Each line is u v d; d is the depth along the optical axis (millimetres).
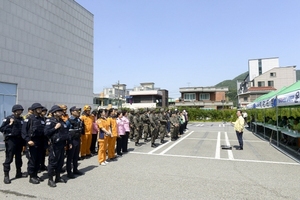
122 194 4934
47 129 5504
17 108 6090
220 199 4660
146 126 13516
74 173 6496
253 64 73000
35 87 13469
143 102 57125
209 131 20500
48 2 14797
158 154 9445
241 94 60062
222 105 53781
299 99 7219
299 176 6316
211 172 6691
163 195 4871
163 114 15602
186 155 9234
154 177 6172
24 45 12656
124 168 7141
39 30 13898
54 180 5945
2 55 11203
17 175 6277
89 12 20188
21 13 12469
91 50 20328
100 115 7980
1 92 11195
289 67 57688
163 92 64312
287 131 10164
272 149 10719
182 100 57094
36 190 5230
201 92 56188
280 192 5078
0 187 5453
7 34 11508
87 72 19547
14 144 5945
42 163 7051
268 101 11984
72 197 4781
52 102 14992
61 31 16125
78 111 6750
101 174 6477
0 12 11094
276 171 6824
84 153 8641
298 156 8922
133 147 11266
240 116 10820
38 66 13758
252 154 9477
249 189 5258
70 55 17188
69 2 17188
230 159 8477
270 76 58906
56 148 5605
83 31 19109
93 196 4832
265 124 14648
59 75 15812
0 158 8734
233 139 14625
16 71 12062
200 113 42875
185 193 4992
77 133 6438
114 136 8344
